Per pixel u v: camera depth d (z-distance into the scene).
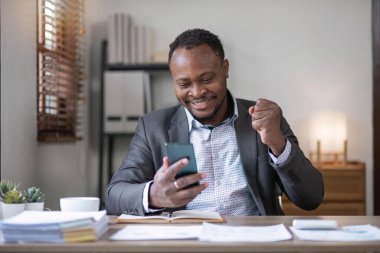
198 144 1.79
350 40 4.23
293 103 4.22
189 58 1.64
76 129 3.74
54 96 3.24
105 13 4.25
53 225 1.09
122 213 1.54
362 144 4.21
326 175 3.94
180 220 1.38
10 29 2.51
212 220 1.37
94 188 4.22
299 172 1.58
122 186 1.60
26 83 2.73
